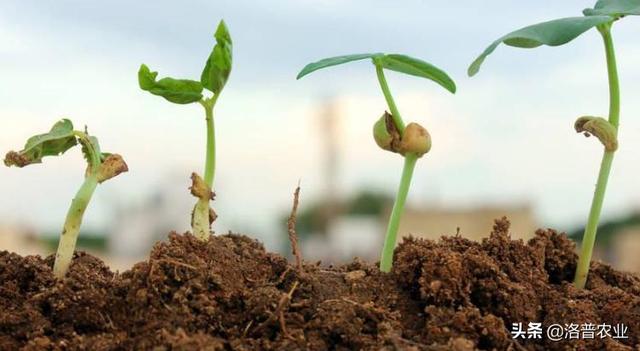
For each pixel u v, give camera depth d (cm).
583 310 53
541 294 53
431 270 52
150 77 52
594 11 53
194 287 51
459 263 52
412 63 53
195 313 50
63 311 51
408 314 52
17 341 50
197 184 53
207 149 54
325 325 50
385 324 50
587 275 56
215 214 55
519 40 55
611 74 54
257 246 55
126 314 51
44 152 55
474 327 50
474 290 52
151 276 51
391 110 53
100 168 55
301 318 50
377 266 57
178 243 53
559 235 57
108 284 52
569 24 50
